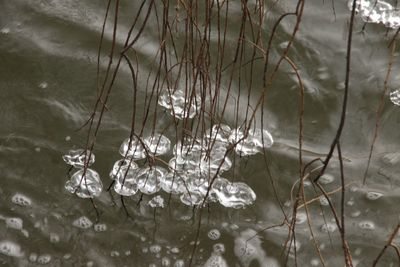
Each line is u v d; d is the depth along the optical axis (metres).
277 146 2.96
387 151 2.96
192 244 2.58
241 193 2.74
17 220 2.61
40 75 3.22
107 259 2.52
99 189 2.74
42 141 2.92
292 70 3.31
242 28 2.38
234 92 3.21
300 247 2.57
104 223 2.63
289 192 2.78
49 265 2.48
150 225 2.64
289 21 3.56
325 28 3.54
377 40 3.48
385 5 3.64
